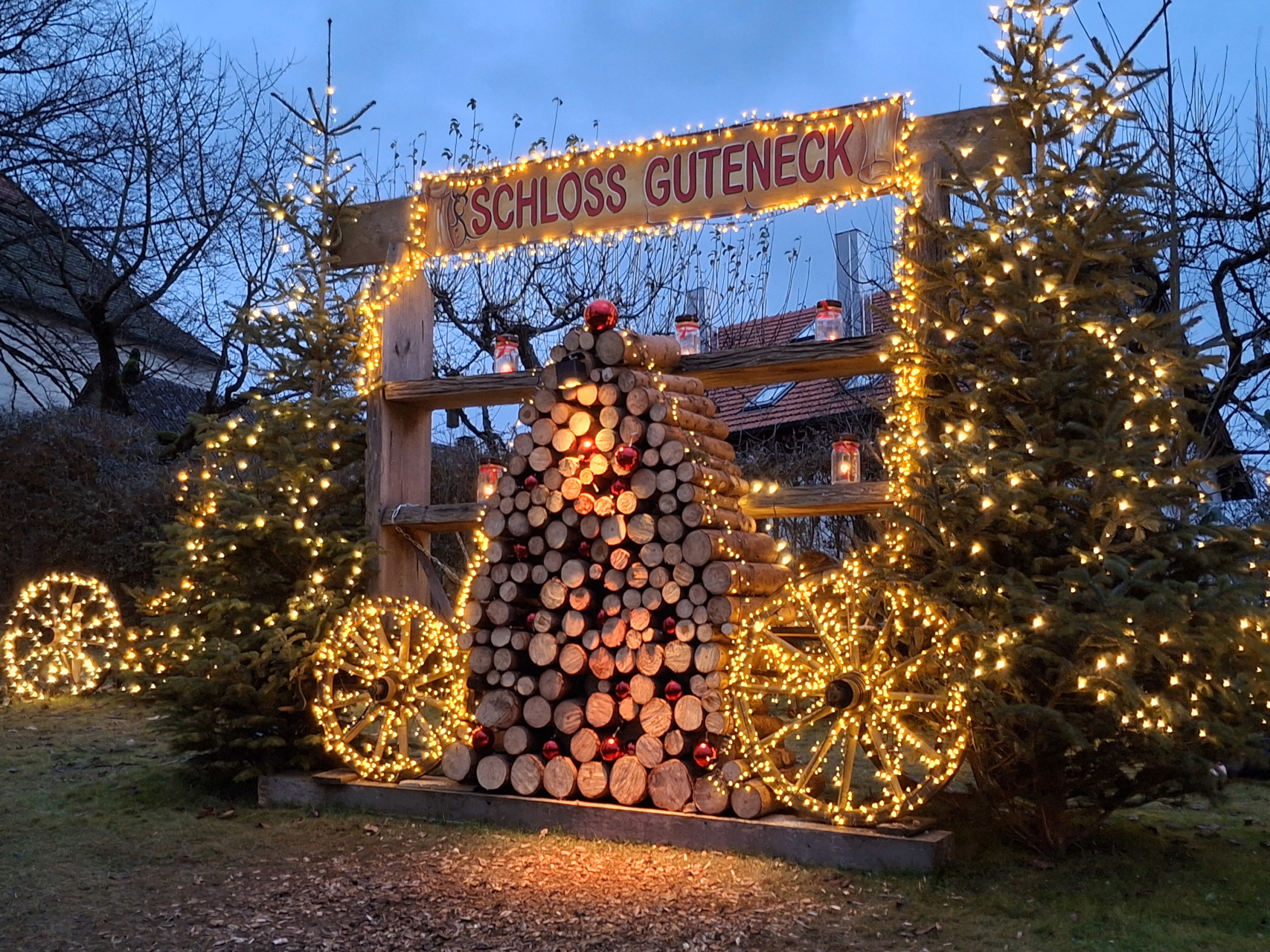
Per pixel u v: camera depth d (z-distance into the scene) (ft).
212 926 17.22
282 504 27.17
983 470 19.01
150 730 30.91
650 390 22.50
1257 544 19.20
